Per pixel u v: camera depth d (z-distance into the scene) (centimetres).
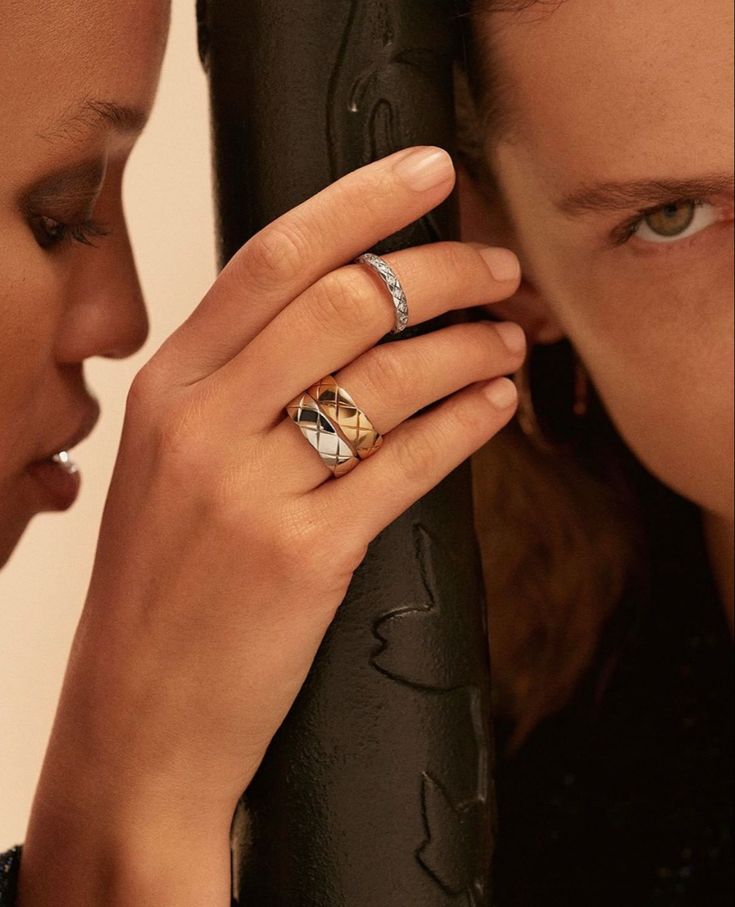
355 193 63
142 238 157
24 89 67
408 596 66
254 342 64
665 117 71
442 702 66
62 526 172
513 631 126
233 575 65
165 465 66
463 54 81
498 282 67
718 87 70
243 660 66
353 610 66
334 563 64
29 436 78
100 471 167
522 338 68
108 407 162
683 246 79
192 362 67
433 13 67
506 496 123
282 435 65
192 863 70
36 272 72
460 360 65
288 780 67
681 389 84
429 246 65
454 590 67
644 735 125
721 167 72
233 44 66
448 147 68
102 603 70
